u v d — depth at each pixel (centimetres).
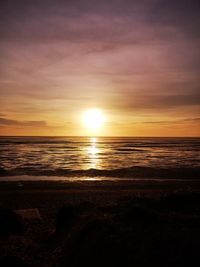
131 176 2695
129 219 660
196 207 870
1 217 870
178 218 678
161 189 1964
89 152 6750
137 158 4962
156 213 701
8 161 4191
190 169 3169
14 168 3269
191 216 709
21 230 880
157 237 505
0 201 1545
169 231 539
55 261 587
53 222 1023
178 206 880
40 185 2105
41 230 906
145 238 507
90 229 593
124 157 5197
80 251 542
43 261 607
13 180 2414
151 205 903
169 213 783
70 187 2031
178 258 441
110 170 3066
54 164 3825
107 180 2431
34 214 1112
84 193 1778
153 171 2995
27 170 3103
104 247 499
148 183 2239
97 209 869
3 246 722
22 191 1852
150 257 457
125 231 552
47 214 1198
